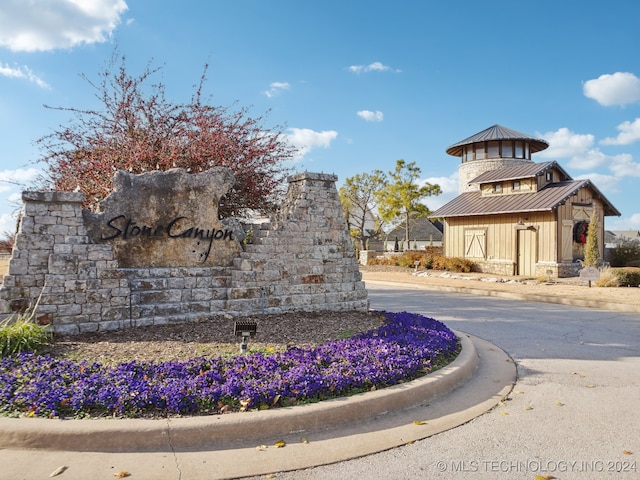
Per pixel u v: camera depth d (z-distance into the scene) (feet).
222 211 40.98
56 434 13.50
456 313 42.42
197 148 37.17
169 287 28.14
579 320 38.58
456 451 14.49
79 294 24.70
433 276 82.17
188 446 14.08
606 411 17.84
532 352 27.35
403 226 180.34
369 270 98.84
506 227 79.36
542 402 18.86
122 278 26.00
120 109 39.09
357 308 34.71
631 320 38.52
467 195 93.20
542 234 74.08
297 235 32.22
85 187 38.22
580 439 15.35
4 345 20.06
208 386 16.66
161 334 24.57
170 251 28.76
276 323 27.96
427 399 18.71
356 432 15.62
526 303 49.85
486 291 57.93
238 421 14.66
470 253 85.71
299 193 33.30
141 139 37.58
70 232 25.07
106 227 26.86
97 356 20.35
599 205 81.05
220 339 23.76
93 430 13.61
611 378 22.09
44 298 23.84
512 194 82.53
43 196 24.41
